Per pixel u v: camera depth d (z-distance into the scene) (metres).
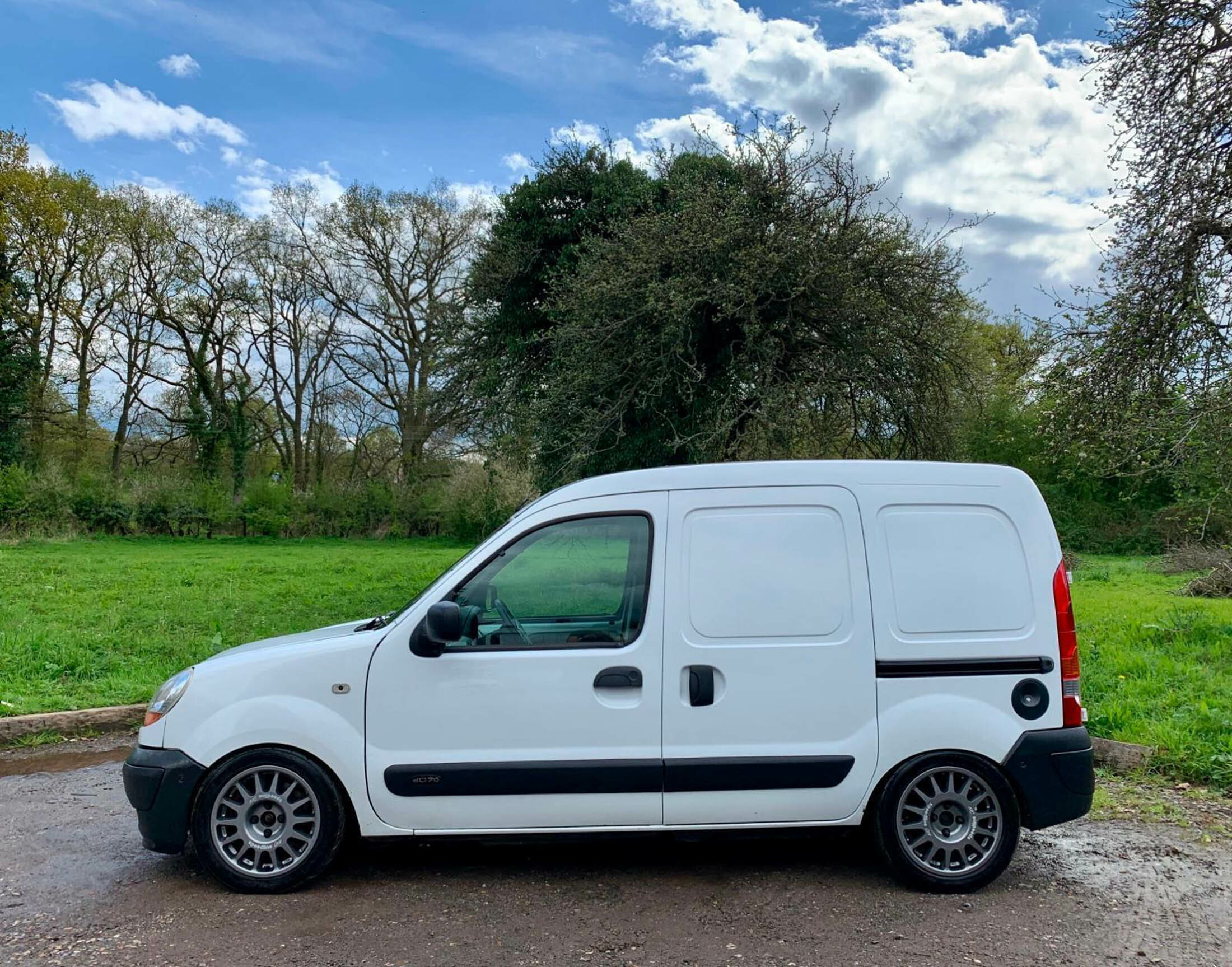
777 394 11.63
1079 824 4.99
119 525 33.69
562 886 4.12
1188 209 9.06
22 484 31.36
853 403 12.80
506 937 3.59
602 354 13.05
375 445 43.84
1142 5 9.27
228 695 4.09
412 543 36.84
